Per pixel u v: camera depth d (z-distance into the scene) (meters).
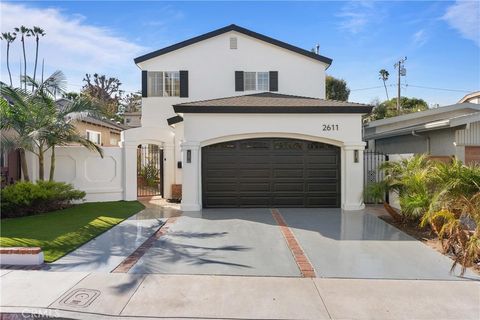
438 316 4.57
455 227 6.70
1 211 10.59
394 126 19.52
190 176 12.30
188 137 12.26
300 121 12.37
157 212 11.97
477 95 25.17
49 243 7.82
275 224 10.10
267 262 6.72
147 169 18.66
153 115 17.97
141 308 4.76
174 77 18.09
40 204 11.39
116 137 28.31
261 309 4.75
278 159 12.78
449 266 6.52
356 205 12.41
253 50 18.20
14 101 11.77
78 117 12.54
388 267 6.46
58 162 13.68
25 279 5.73
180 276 5.93
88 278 5.80
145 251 7.39
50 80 12.29
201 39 17.95
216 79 18.09
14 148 11.38
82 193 12.84
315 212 11.98
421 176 9.45
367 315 4.60
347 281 5.77
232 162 12.77
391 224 10.11
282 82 18.28
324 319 4.49
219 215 11.43
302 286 5.55
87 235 8.59
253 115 12.30
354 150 12.44
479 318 4.52
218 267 6.41
